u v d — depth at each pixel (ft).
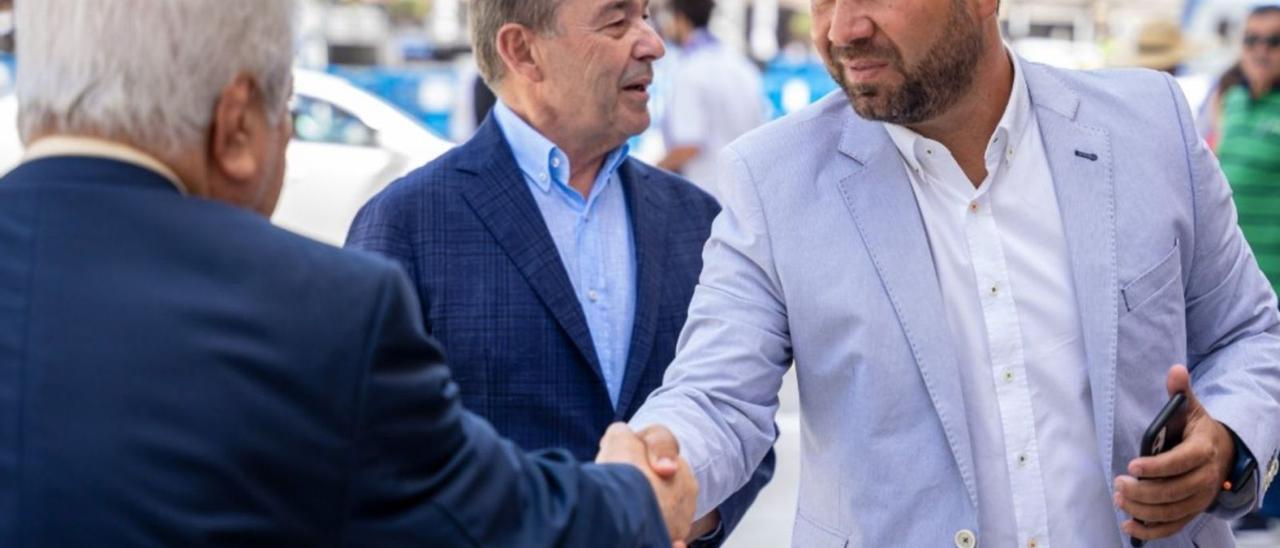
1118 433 8.28
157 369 5.38
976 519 8.19
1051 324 8.40
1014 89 8.48
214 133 5.78
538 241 9.70
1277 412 8.54
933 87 8.11
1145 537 8.07
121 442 5.29
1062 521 8.32
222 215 5.69
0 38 33.30
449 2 47.09
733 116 28.14
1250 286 8.87
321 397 5.48
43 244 5.51
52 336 5.39
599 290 10.00
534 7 9.77
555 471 6.23
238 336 5.46
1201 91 31.27
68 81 5.60
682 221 10.34
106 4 5.59
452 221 9.70
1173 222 8.46
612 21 9.78
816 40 8.40
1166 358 8.43
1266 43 19.93
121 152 5.66
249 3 5.75
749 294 8.64
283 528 5.43
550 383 9.57
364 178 28.30
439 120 38.63
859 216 8.43
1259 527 19.60
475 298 9.56
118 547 5.22
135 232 5.56
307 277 5.61
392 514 5.61
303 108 28.60
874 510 8.35
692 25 28.32
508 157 9.91
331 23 45.42
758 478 9.84
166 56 5.60
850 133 8.61
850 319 8.38
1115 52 42.01
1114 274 8.32
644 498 6.41
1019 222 8.47
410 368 5.67
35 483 5.24
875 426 8.33
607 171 10.17
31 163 5.67
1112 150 8.52
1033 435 8.34
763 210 8.58
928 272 8.34
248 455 5.38
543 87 9.89
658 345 9.91
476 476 5.83
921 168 8.47
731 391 8.50
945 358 8.25
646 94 10.02
